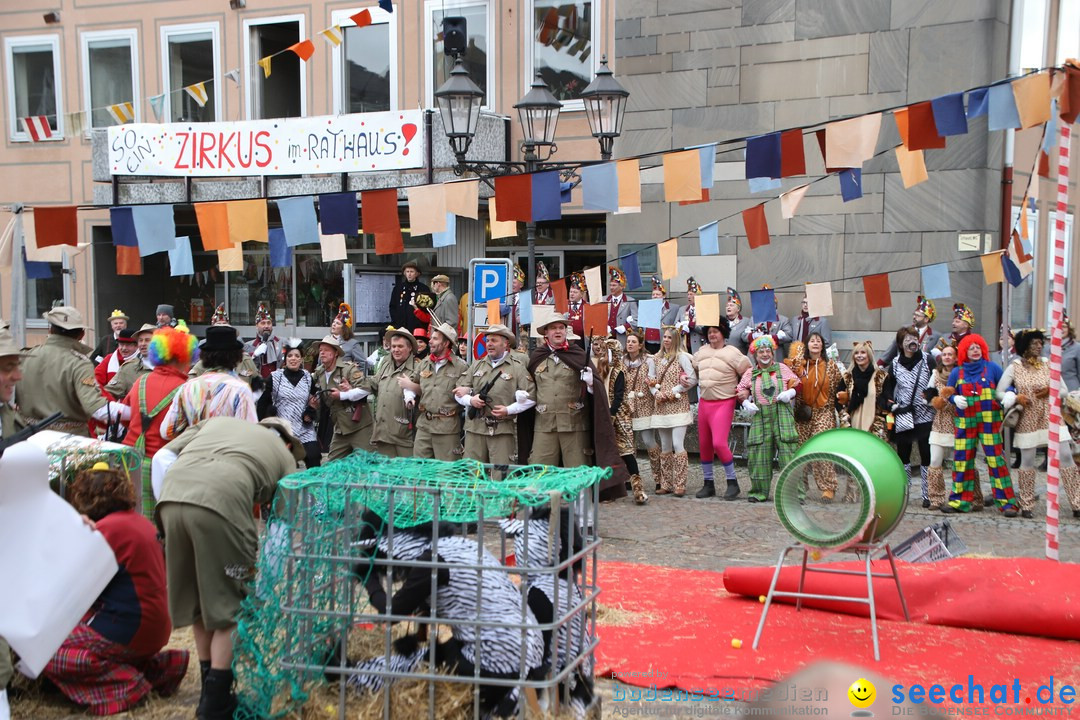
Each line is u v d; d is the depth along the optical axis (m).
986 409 10.47
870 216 14.09
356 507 4.78
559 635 4.81
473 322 11.87
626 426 11.14
